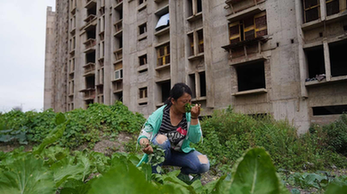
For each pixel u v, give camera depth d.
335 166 5.88
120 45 20.81
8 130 6.60
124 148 6.71
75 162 2.44
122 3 19.55
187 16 14.52
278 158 5.65
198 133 2.73
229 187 0.50
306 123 9.71
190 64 14.14
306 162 5.56
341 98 9.06
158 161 2.32
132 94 17.94
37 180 1.03
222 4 13.07
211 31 13.40
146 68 17.02
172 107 2.78
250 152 0.51
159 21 16.50
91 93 23.39
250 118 8.23
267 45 11.14
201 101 13.35
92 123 7.42
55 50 32.59
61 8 31.38
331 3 9.67
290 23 10.54
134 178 0.50
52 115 8.12
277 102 10.59
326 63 9.28
